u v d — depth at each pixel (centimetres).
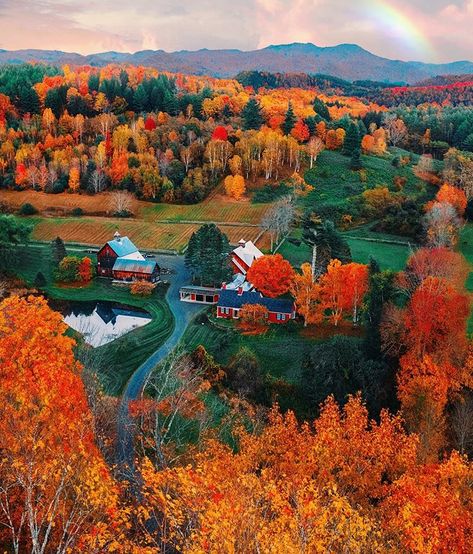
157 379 5806
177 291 9544
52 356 3125
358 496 3088
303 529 1983
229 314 8256
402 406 4862
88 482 2067
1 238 9750
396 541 2547
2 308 3341
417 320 5491
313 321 7688
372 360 5531
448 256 7950
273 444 3462
